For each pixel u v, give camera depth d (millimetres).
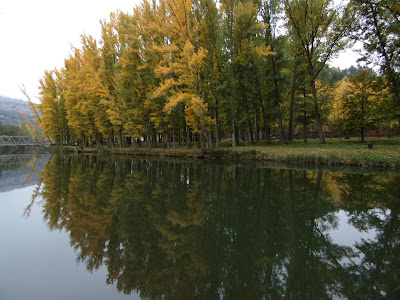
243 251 4641
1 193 9578
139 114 24703
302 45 22125
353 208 6832
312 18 20625
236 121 23156
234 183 10625
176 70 16984
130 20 24547
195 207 7430
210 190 9508
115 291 3484
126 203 7973
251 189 9430
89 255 4641
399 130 23172
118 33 25328
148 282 3725
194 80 17062
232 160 18828
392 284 3504
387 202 7219
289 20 21984
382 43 16656
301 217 6301
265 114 25906
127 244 5055
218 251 4668
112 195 9047
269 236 5250
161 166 16922
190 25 18672
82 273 4012
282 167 14633
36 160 25062
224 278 3803
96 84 26516
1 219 6613
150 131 27328
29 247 4973
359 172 12000
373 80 19156
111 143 33125
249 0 22703
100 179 12383
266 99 25141
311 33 21547
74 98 34562
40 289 3504
